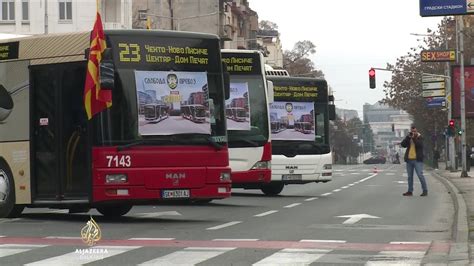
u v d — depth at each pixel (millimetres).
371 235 13000
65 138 14391
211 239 12203
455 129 55594
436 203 21156
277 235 12859
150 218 16094
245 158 21266
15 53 15172
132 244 11477
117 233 13008
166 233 13047
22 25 63719
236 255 10375
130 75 14148
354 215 16953
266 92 21766
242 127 21359
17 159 15125
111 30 14180
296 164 24750
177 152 14391
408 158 24750
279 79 24891
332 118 25625
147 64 14336
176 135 14445
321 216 16688
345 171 62281
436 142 76938
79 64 14227
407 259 10133
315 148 25125
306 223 15047
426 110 68875
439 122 69125
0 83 15414
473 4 19031
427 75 53344
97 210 17031
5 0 63750
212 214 17172
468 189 27641
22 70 15031
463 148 42406
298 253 10625
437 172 54406
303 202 21469
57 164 14492
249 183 22000
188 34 14891
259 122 21625
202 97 14836
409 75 68625
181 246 11273
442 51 44156
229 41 89062
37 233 12906
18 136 15094
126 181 13922
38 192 14859
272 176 24391
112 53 14047
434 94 55750
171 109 14438
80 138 14188
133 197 13969
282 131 24750
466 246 11406
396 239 12445
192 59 14836
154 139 14227
